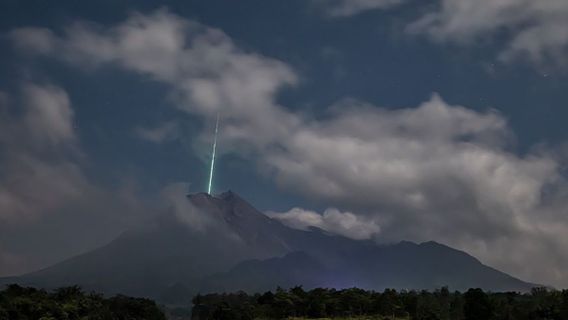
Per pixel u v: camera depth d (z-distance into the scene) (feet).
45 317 383.65
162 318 481.87
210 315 507.30
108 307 447.01
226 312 486.79
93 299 456.45
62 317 396.57
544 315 415.44
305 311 510.17
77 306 422.41
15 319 380.17
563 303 417.90
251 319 485.15
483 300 432.25
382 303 515.09
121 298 479.41
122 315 446.19
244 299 602.85
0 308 369.50
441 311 488.85
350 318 494.18
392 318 492.13
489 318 427.74
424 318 480.23
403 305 515.09
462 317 469.98
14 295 423.23
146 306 469.57
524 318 421.59
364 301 520.42
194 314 581.94
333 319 489.26
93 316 422.41
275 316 496.64
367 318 493.36
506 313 428.15
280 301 511.81
